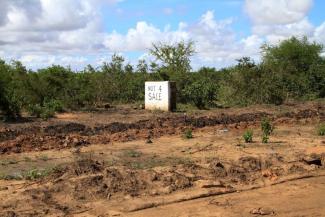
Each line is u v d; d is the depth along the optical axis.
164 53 35.28
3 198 8.76
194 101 27.14
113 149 13.70
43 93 24.78
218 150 13.45
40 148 13.65
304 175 11.05
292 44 35.62
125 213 8.41
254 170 11.17
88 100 25.92
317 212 8.63
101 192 9.21
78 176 9.92
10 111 20.38
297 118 21.06
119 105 28.64
